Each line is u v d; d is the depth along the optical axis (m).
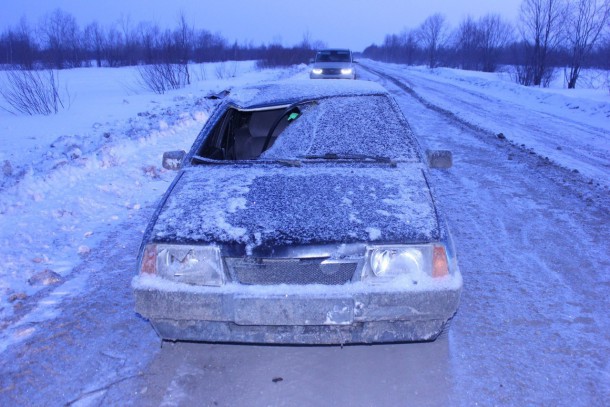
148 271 2.29
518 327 2.76
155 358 2.54
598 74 21.23
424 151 3.27
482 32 37.47
